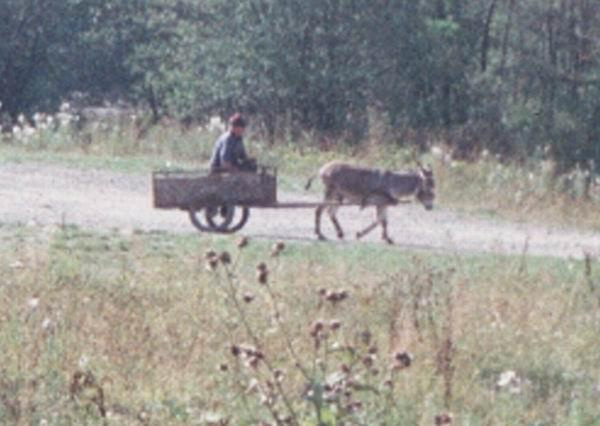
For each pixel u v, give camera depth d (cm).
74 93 11762
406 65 9531
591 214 6650
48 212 5359
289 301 3322
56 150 7569
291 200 6388
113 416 2277
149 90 10944
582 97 10031
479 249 5181
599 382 2969
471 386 2702
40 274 3481
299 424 1808
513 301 3606
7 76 10975
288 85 9288
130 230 4850
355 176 5147
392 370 2080
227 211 5066
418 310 3194
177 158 7638
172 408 2386
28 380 2384
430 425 2342
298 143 8100
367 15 9369
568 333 3356
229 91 9431
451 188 6781
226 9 9400
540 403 2727
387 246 5012
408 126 9231
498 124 9794
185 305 3197
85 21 11362
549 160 8112
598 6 10219
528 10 10256
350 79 9312
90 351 2648
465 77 9800
